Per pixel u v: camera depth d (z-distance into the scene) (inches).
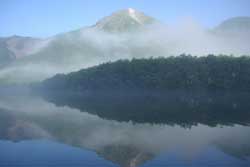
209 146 1707.7
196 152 1581.0
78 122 2630.4
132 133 2111.2
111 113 3176.7
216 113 2974.9
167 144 1774.1
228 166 1346.0
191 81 4808.1
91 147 1720.0
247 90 4515.3
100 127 2363.4
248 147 1654.8
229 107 3376.0
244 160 1425.9
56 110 3494.1
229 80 4594.0
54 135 2080.5
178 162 1416.1
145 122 2571.4
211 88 4736.7
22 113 3245.6
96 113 3186.5
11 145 1779.0
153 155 1550.2
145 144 1775.3
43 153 1587.1
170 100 4340.6
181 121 2600.9
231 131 2123.5
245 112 3019.2
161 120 2667.3
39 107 3843.5
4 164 1407.5
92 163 1428.4
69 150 1658.5
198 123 2491.4
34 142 1863.9
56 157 1524.4
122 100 4601.4
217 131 2137.1
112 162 1459.2
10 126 2445.9
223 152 1565.0
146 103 4060.0
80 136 2033.7
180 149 1648.6
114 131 2207.2
